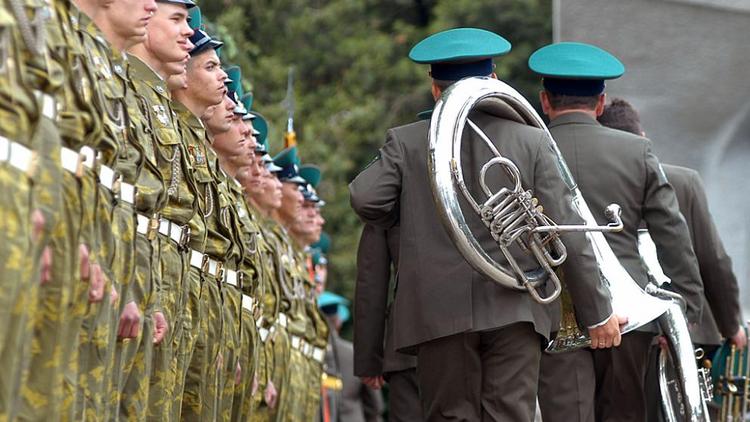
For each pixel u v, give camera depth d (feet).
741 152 76.02
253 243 60.95
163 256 48.34
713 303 68.39
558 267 55.47
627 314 55.77
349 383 100.17
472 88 53.57
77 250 37.68
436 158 52.47
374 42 146.82
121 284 42.50
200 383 52.47
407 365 67.67
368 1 152.66
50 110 36.63
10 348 33.81
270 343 67.31
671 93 75.66
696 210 67.62
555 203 54.08
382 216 56.08
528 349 53.67
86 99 39.19
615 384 61.11
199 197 52.08
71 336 37.91
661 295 59.82
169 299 48.08
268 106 136.56
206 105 57.41
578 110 62.69
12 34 35.19
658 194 61.52
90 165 39.34
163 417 47.01
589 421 59.41
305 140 138.62
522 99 55.11
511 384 53.52
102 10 46.68
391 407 69.36
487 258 52.54
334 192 139.03
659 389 61.72
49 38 37.73
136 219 43.65
